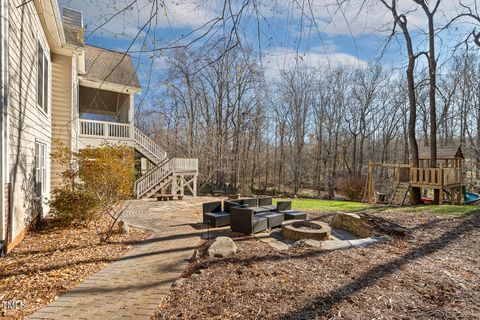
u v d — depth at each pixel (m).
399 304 2.72
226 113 22.59
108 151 7.45
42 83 7.32
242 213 6.09
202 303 2.86
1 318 2.74
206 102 21.72
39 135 7.08
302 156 26.95
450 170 11.02
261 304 2.74
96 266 4.21
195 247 5.12
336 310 2.60
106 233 6.27
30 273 3.91
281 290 3.03
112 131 12.81
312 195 22.55
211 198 13.44
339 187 20.86
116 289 3.35
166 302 2.98
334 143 25.56
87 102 15.27
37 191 7.01
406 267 3.75
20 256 4.65
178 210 9.55
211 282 3.34
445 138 23.53
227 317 2.55
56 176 8.74
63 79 9.05
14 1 5.14
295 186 24.11
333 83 23.73
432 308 2.64
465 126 21.62
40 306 2.98
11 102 4.96
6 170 4.69
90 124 12.12
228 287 3.16
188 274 3.78
